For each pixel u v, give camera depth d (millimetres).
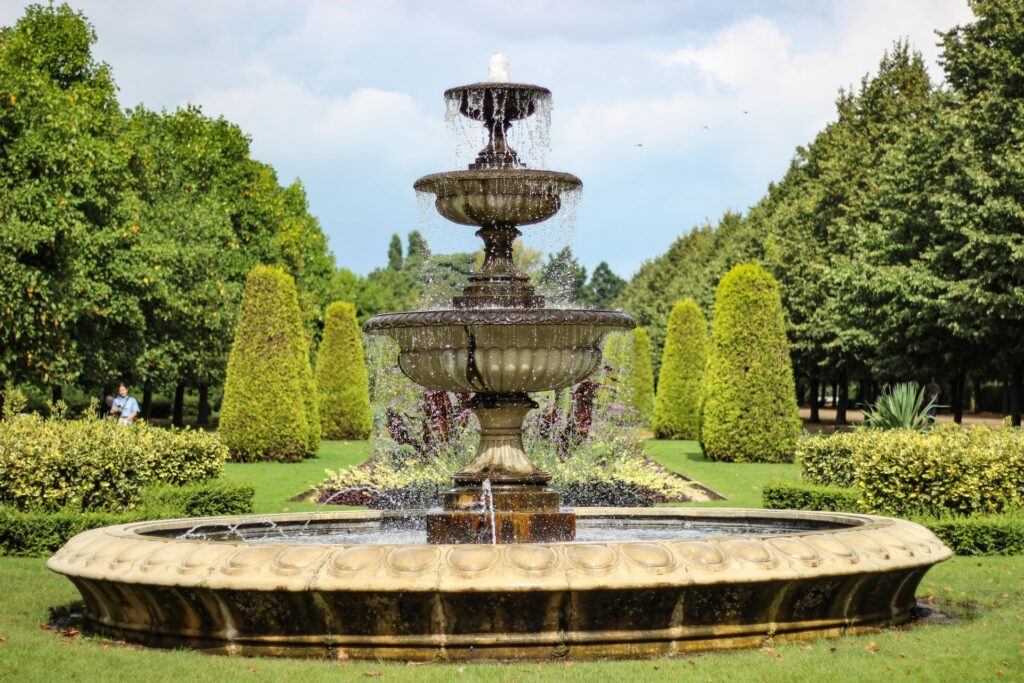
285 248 39844
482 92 7832
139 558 6109
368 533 9219
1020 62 22859
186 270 27359
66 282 21797
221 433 22312
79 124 23469
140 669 5488
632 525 9289
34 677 5391
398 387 14820
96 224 23812
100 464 10812
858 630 6426
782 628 6125
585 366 7391
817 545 6168
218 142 36688
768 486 12297
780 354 21906
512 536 7184
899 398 16562
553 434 13984
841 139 36531
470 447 13758
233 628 5918
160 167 30750
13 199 20891
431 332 7109
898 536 6715
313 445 23781
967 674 5305
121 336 25281
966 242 23719
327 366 30719
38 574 8750
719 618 5922
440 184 7559
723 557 5848
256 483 17609
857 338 29750
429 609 5652
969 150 23016
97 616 6652
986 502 10414
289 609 5770
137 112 35438
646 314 59875
